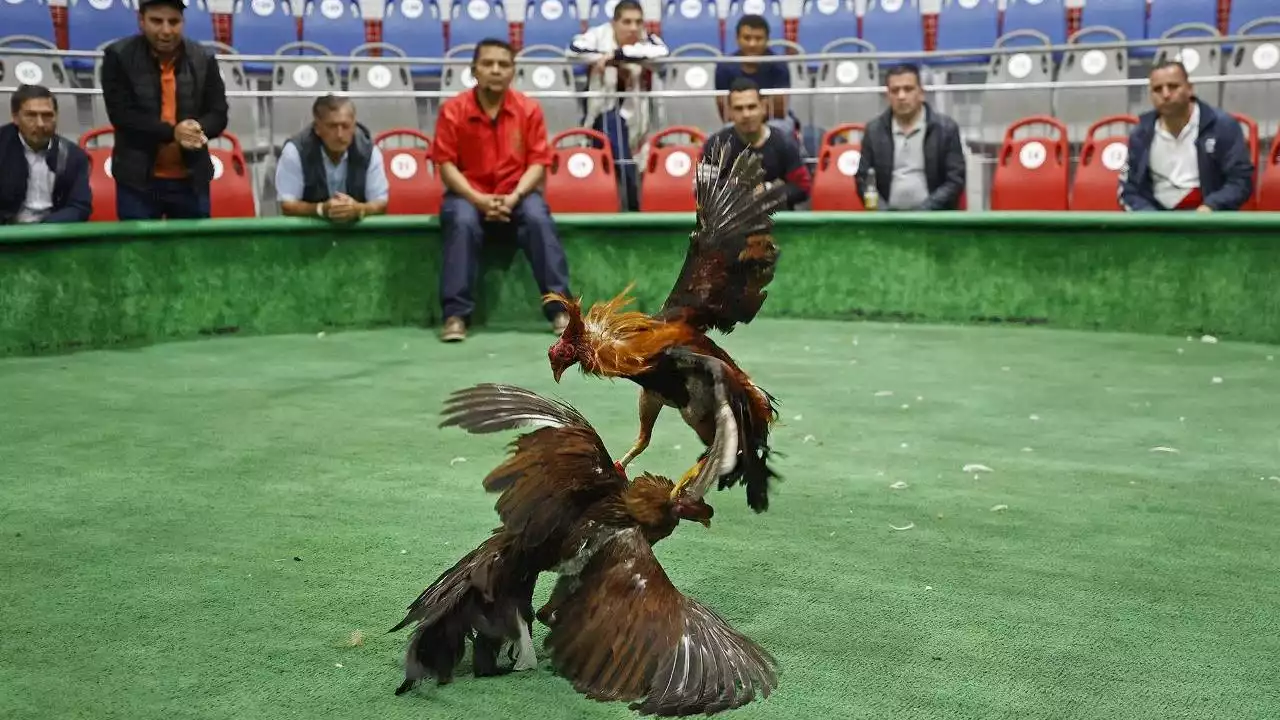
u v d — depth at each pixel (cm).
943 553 356
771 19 1207
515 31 1231
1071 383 609
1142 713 254
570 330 280
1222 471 445
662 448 487
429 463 457
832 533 374
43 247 688
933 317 806
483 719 250
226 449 475
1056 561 349
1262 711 255
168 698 259
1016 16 1162
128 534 370
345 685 266
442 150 781
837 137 947
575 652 224
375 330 799
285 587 326
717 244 304
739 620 304
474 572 244
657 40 948
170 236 735
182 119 740
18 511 392
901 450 477
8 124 727
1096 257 763
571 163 862
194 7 1147
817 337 756
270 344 737
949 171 830
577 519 240
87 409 546
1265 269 716
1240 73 909
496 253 819
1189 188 769
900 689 265
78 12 1102
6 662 277
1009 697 261
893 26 1189
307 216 783
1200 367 648
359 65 982
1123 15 1134
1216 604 315
